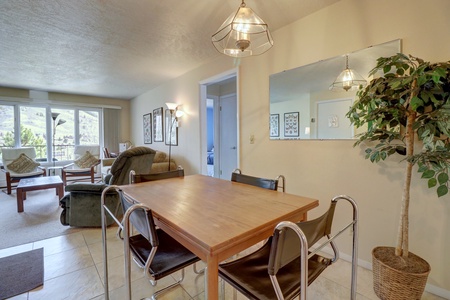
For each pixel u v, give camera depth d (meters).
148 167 3.18
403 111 1.46
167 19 2.28
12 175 4.43
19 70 3.97
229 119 4.93
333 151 2.09
